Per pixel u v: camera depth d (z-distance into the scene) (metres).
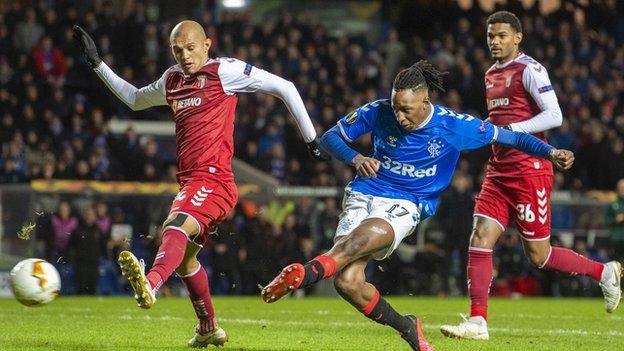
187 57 10.70
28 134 28.91
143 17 34.41
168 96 10.95
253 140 31.36
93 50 11.30
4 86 30.52
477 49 35.38
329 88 33.56
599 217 29.08
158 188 26.67
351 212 10.46
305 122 10.73
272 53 34.00
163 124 32.88
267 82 10.77
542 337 13.34
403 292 27.80
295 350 10.92
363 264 9.95
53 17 32.66
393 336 12.80
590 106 35.66
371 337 12.61
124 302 21.61
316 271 9.37
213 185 10.59
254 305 21.45
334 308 20.44
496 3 39.22
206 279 10.95
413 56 36.22
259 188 27.55
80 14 36.44
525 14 39.03
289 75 34.16
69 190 26.03
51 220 25.50
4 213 25.39
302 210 27.64
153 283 9.65
